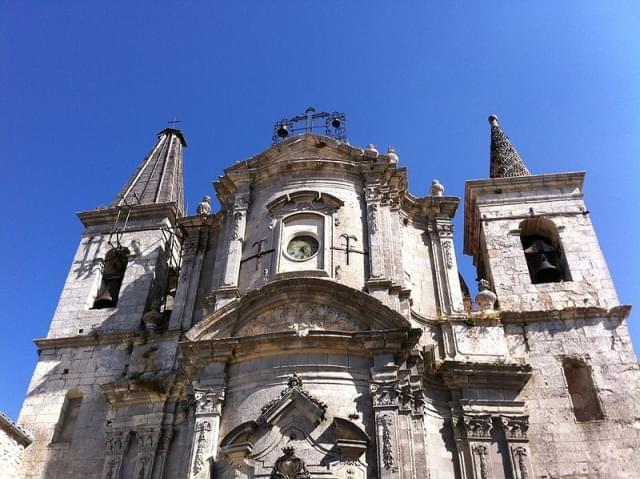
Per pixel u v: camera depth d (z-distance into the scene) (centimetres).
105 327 2755
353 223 2544
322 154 2811
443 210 2795
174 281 3219
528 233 2888
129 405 2412
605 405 2253
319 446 1945
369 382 2077
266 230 2581
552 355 2384
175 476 2214
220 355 2189
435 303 2541
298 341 2138
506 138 3553
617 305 2484
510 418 2167
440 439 2141
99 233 3136
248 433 1995
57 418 2503
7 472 2323
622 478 2095
